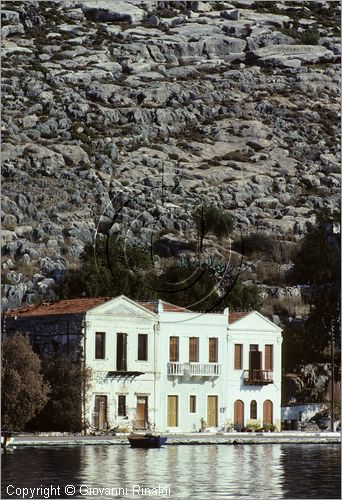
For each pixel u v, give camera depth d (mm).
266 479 151750
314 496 138500
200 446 197625
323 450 192875
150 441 190875
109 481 147000
